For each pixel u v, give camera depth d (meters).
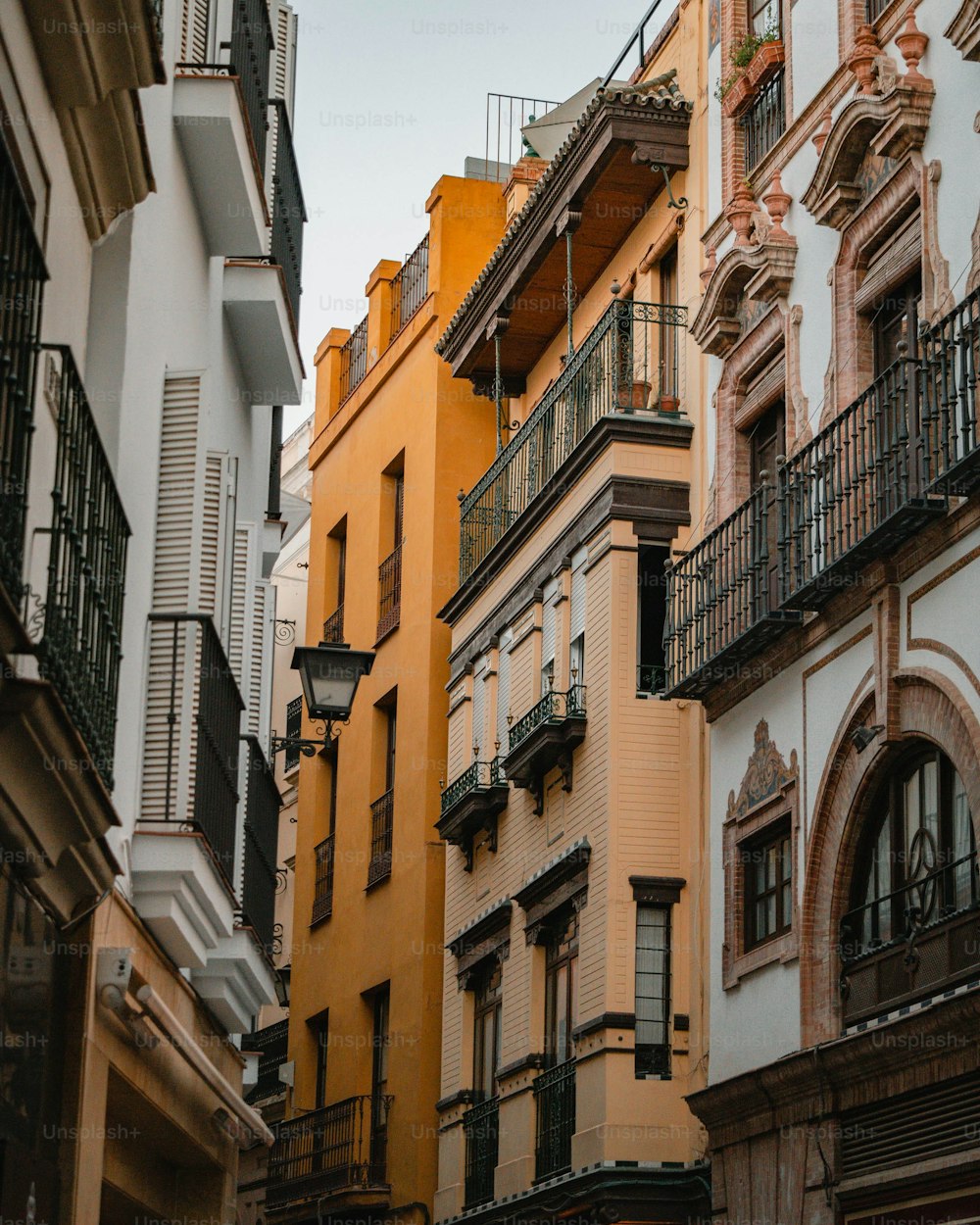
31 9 9.48
